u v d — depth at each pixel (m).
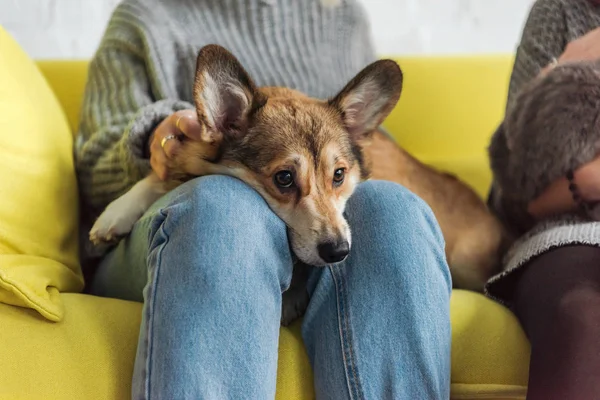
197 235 0.88
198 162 1.24
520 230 1.48
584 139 1.13
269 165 1.19
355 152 1.38
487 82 2.18
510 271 1.20
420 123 2.14
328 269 1.04
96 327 0.98
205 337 0.82
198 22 1.72
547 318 1.01
